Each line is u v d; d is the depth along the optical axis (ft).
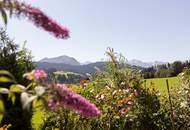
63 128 30.81
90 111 8.17
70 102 7.92
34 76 7.82
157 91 36.86
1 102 7.55
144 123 33.99
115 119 31.81
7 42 43.27
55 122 31.30
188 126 36.32
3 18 7.29
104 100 31.76
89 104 8.23
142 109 34.24
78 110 8.13
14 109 7.73
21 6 7.47
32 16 7.62
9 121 35.09
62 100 7.73
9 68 41.45
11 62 42.11
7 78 7.72
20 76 40.55
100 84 34.86
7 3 7.32
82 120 30.89
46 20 7.75
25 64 42.68
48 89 7.62
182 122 36.42
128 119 31.73
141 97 34.47
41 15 7.70
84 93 32.32
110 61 36.24
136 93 34.04
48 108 7.38
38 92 7.22
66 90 7.91
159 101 35.60
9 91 7.70
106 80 35.32
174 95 37.91
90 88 33.47
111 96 32.14
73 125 30.91
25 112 7.12
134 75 35.83
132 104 32.55
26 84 36.99
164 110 36.17
